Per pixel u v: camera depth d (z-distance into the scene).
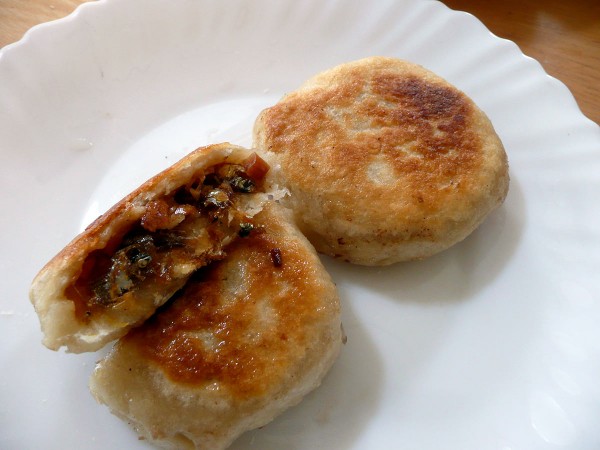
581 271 0.16
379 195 0.16
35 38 0.20
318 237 0.17
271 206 0.16
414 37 0.21
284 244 0.15
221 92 0.21
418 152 0.16
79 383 0.15
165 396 0.13
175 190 0.15
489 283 0.16
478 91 0.20
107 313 0.14
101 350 0.15
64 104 0.20
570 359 0.15
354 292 0.16
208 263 0.15
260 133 0.17
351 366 0.15
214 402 0.13
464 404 0.14
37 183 0.18
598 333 0.15
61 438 0.14
